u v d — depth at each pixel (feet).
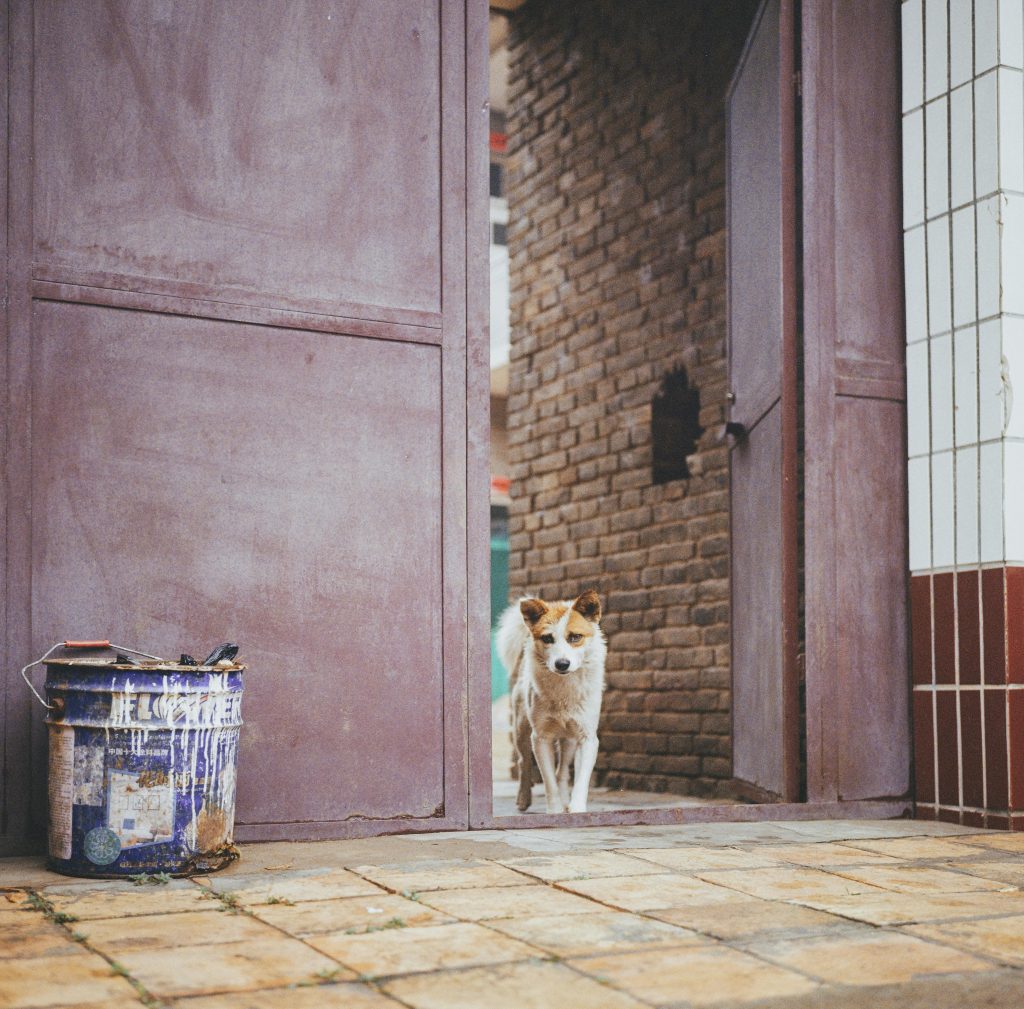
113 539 11.10
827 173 14.43
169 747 9.67
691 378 19.11
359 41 12.44
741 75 16.71
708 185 18.83
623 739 19.97
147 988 6.56
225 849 10.01
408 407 12.40
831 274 14.35
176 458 11.41
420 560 12.33
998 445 13.37
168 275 11.49
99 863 9.55
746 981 6.75
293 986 6.62
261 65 12.01
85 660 10.03
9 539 10.68
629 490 20.40
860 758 14.03
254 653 11.57
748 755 15.89
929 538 14.17
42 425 10.90
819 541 14.02
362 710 11.96
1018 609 13.24
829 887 9.40
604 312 21.44
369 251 12.33
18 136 10.95
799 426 14.51
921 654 14.19
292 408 11.90
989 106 13.66
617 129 21.33
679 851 11.00
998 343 13.44
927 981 6.81
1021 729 13.08
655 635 19.44
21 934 7.73
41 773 10.69
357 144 12.36
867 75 14.75
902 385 14.64
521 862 10.25
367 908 8.48
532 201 23.88
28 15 11.04
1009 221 13.55
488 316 12.81
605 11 21.77
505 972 6.89
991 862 10.73
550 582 22.40
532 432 23.38
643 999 6.42
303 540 11.85
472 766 12.41
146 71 11.53
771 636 14.88
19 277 10.88
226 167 11.80
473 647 12.50
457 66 12.85
